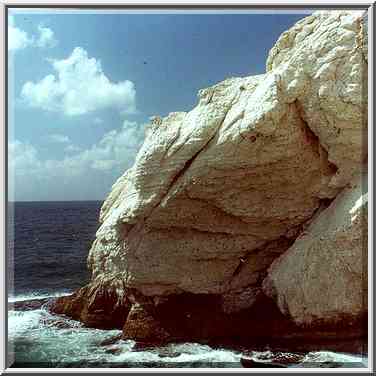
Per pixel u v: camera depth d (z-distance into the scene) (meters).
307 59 9.01
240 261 10.51
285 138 9.02
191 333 10.28
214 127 9.60
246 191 9.67
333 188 9.48
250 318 10.20
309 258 9.16
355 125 8.93
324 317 9.02
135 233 11.09
